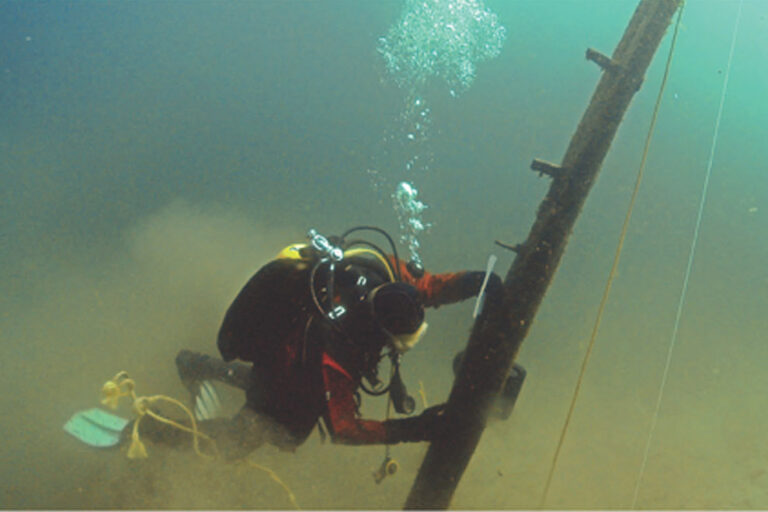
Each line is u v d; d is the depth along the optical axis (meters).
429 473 2.19
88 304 4.05
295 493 2.61
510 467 2.84
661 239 4.74
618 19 8.29
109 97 7.77
